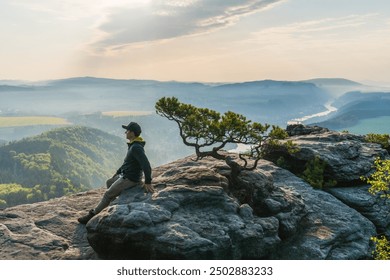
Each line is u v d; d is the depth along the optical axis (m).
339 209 13.95
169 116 12.95
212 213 10.20
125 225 9.05
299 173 17.48
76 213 12.33
